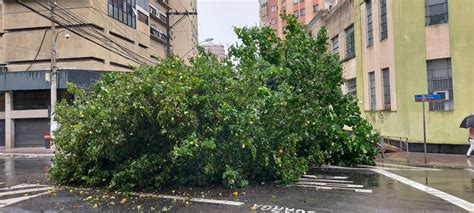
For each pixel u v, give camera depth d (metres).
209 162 8.76
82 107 10.16
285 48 12.81
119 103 8.56
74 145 9.63
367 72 22.62
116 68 34.12
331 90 13.00
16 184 10.34
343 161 13.30
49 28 30.69
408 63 17.89
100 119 8.87
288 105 10.62
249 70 10.23
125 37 35.72
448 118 16.77
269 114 9.94
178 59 10.77
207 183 9.26
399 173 11.60
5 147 28.06
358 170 12.21
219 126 8.88
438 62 17.16
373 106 22.27
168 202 7.68
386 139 20.00
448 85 16.88
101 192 8.77
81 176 9.75
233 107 9.06
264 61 12.66
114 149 8.92
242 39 13.47
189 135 8.53
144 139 8.91
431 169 12.60
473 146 15.30
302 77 12.38
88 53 30.39
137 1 39.66
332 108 13.23
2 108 29.20
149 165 8.62
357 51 23.97
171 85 8.56
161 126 8.41
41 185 10.06
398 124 18.69
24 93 28.41
